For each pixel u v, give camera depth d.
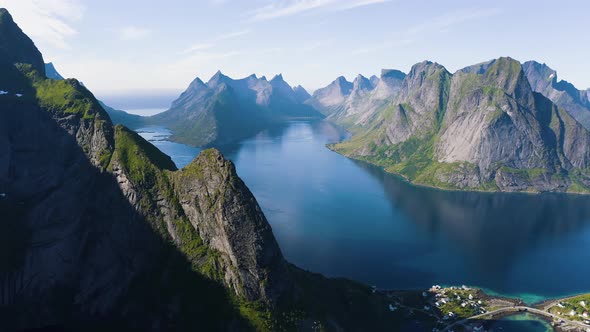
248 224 161.50
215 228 168.12
